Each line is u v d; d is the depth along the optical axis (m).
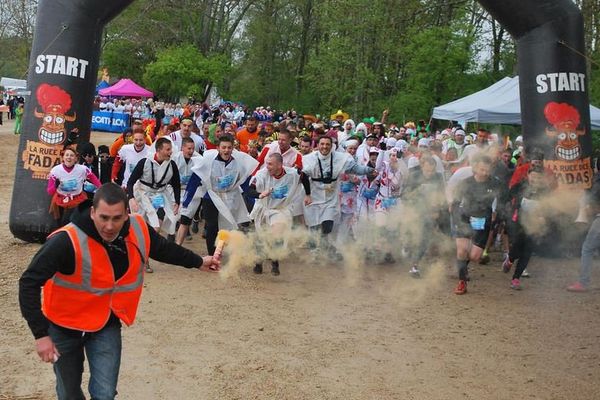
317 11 36.81
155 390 5.03
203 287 7.89
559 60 9.85
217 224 8.73
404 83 30.86
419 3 28.84
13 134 30.64
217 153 8.58
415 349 6.11
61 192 8.80
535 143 10.01
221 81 41.69
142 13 42.19
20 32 52.84
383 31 29.77
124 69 47.72
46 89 9.58
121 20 44.62
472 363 5.81
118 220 3.53
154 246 3.90
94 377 3.65
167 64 39.47
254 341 6.15
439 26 29.58
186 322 6.60
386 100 31.23
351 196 9.57
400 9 29.00
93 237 3.56
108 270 3.63
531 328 6.85
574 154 9.88
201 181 8.67
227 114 30.64
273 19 45.47
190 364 5.54
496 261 10.12
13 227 9.66
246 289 7.89
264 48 46.44
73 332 3.66
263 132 12.54
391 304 7.56
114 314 3.74
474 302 7.77
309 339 6.27
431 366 5.70
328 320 6.87
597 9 18.17
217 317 6.80
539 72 9.91
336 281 8.47
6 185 15.76
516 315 7.31
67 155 8.72
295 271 8.85
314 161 8.98
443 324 6.90
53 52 9.59
